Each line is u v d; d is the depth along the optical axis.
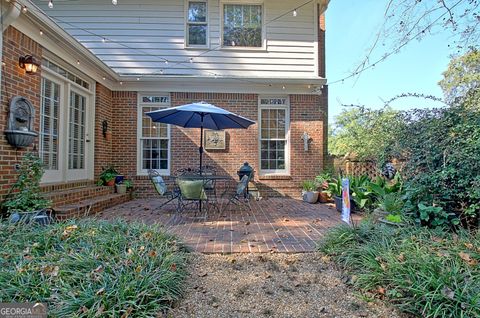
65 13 8.12
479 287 2.22
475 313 2.02
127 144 8.13
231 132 8.25
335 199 6.37
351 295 2.61
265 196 8.27
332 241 3.49
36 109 4.99
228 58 8.31
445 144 3.93
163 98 8.31
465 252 2.72
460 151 3.73
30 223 3.45
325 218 5.51
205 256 3.43
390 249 2.86
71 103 6.42
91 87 7.18
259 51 8.36
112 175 7.44
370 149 7.19
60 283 2.33
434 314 2.09
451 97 5.11
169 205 6.87
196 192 5.64
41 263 2.56
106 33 8.15
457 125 3.89
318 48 8.69
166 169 8.24
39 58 5.06
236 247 3.70
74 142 6.55
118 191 7.47
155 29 8.22
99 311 2.03
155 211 6.08
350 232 3.48
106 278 2.35
